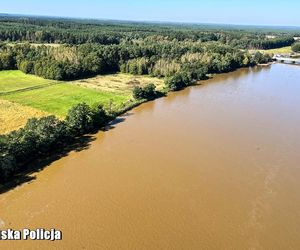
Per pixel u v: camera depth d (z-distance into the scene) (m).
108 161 59.16
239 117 83.06
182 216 45.50
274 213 46.44
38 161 58.66
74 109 70.12
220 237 41.94
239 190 51.41
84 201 48.12
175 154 62.03
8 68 127.44
